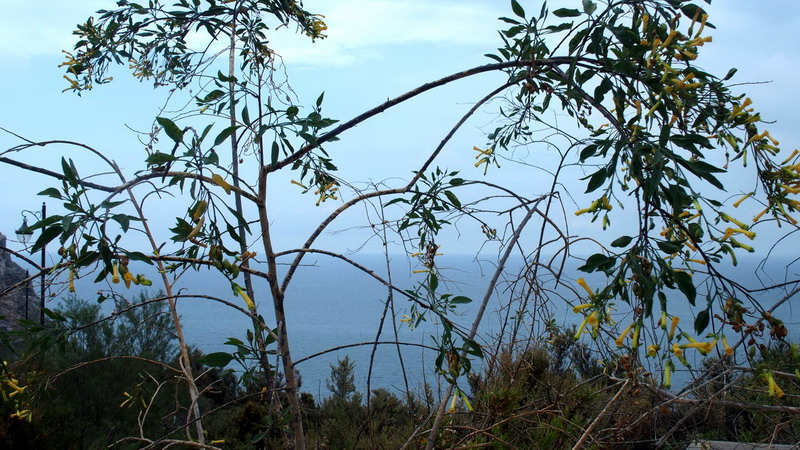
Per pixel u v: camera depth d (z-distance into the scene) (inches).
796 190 65.0
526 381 123.1
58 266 69.6
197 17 127.0
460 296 92.0
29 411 91.1
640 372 86.0
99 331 218.8
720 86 69.1
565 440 119.3
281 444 110.8
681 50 68.9
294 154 92.0
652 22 72.1
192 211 72.6
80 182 66.8
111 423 211.5
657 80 68.4
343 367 209.6
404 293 87.1
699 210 57.0
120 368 215.8
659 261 56.8
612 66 72.3
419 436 112.3
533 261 95.8
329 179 106.5
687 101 68.0
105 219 65.0
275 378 84.4
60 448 198.2
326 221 94.3
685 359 56.9
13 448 183.6
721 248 59.1
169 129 71.7
